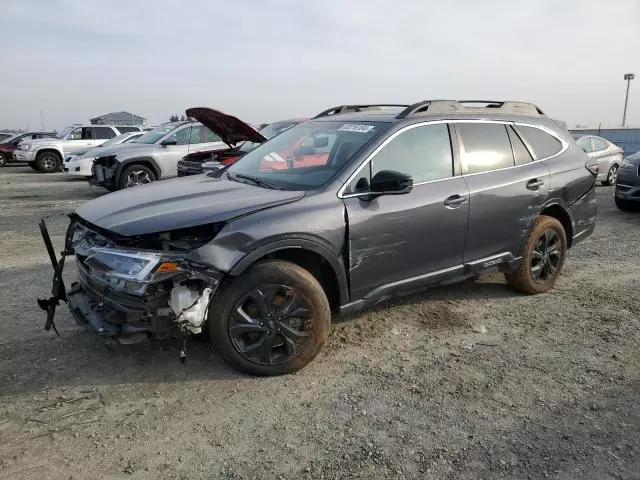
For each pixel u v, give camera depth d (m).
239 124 9.03
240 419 3.19
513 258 4.99
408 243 4.13
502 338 4.36
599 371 3.81
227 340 3.50
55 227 8.87
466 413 3.27
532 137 5.25
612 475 2.72
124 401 3.36
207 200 3.69
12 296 5.20
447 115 4.61
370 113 4.80
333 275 3.84
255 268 3.48
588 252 7.17
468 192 4.47
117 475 2.69
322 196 3.76
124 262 3.25
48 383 3.54
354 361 3.92
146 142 12.75
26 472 2.70
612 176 15.28
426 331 4.46
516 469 2.77
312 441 2.99
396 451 2.90
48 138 22.53
